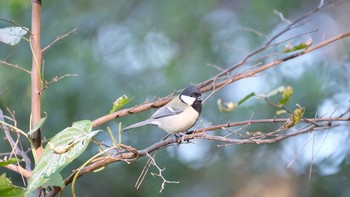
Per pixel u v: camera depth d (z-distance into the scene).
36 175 4.63
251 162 14.18
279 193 13.96
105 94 12.58
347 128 12.58
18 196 4.91
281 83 12.66
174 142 6.16
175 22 14.29
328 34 14.95
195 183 13.91
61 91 12.36
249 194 14.02
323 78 12.80
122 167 13.38
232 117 12.64
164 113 8.44
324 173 13.51
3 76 11.80
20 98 11.88
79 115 12.39
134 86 13.01
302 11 14.90
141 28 14.21
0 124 5.70
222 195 14.08
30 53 12.36
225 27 14.52
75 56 13.01
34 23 5.75
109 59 13.57
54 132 12.10
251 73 6.94
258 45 13.68
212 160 14.23
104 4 14.65
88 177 13.27
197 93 8.41
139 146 12.72
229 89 13.13
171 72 13.25
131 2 14.73
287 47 6.43
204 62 13.73
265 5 14.16
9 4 10.08
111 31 14.30
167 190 13.35
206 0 14.54
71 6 14.23
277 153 13.88
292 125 5.67
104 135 12.34
